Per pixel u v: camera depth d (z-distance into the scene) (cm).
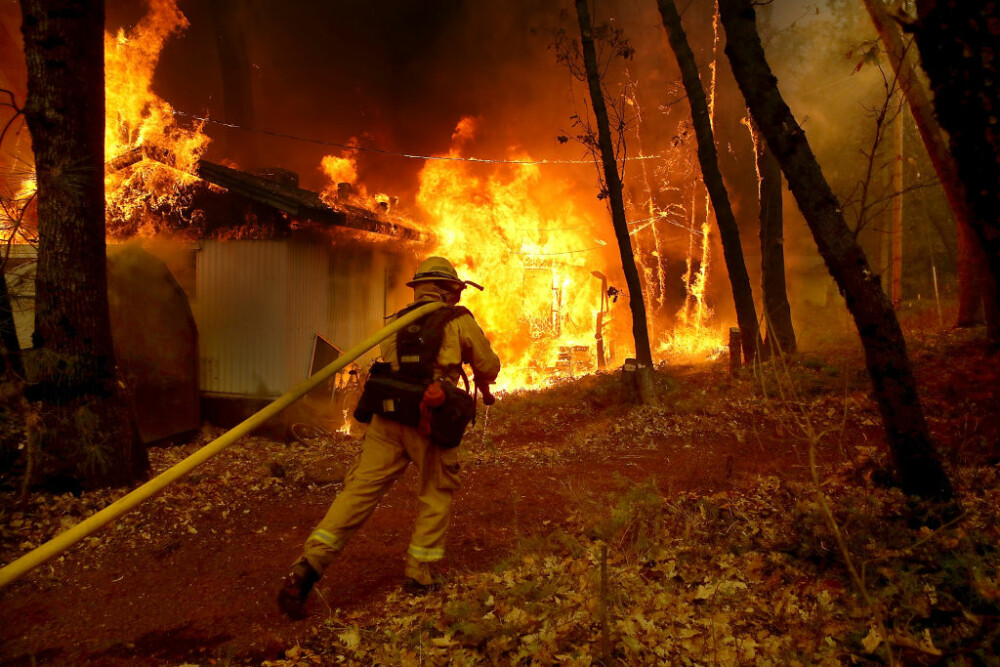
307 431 998
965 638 273
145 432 877
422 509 380
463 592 369
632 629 302
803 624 304
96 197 590
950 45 245
